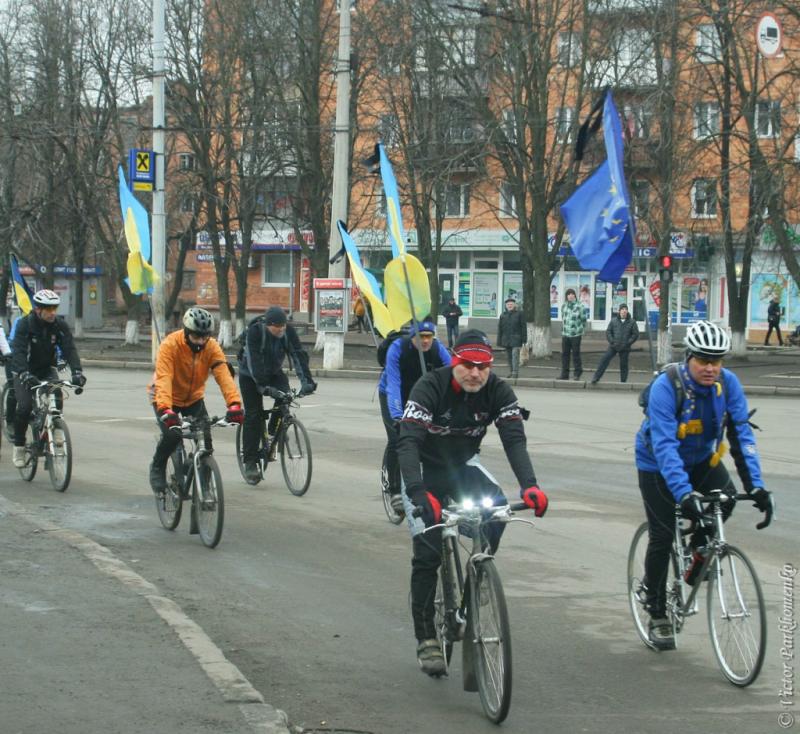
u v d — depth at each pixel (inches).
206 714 229.1
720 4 1348.4
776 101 1341.0
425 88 1615.4
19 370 557.6
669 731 238.4
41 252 2037.4
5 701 235.8
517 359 1314.0
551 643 306.8
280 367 568.1
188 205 1983.3
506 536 448.5
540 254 1632.6
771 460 671.1
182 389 453.4
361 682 270.7
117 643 278.8
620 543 436.8
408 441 264.1
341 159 1374.3
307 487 541.6
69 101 1873.8
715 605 278.8
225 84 1734.7
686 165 1331.2
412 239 2237.9
